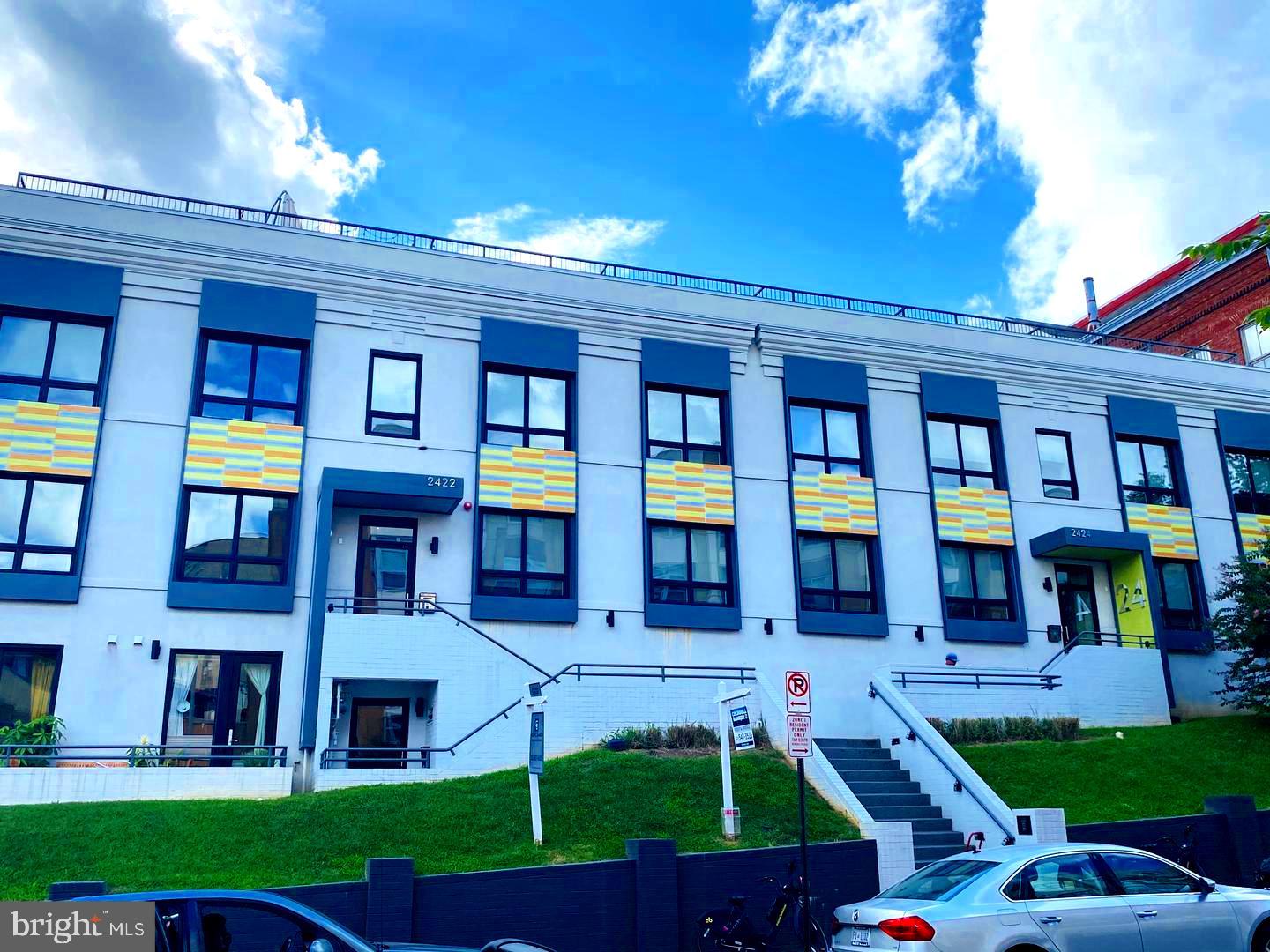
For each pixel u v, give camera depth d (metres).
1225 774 20.22
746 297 25.36
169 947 7.23
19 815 15.30
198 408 20.92
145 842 14.48
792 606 23.83
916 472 25.75
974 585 25.62
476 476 22.30
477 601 21.56
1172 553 27.56
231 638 19.98
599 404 23.66
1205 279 37.75
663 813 16.11
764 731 19.67
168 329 21.03
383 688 20.45
